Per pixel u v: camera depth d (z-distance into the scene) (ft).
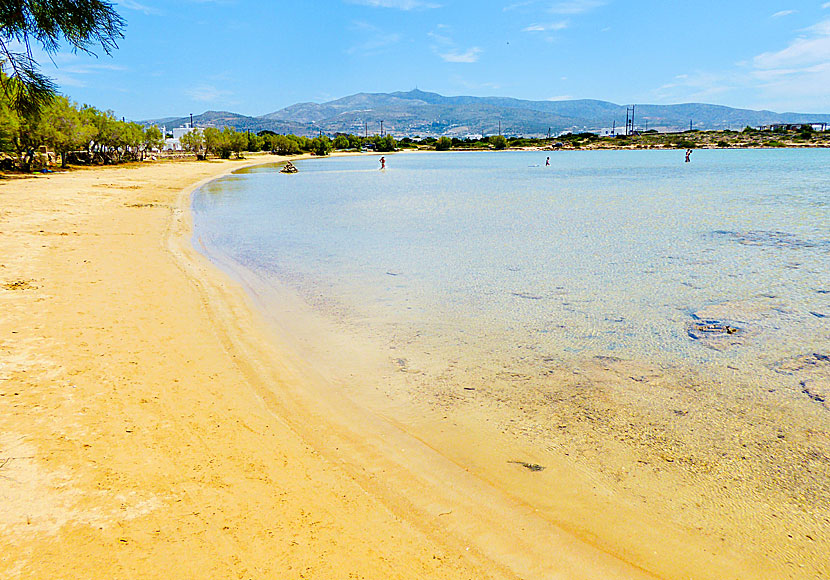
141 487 14.29
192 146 329.72
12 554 11.39
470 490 15.83
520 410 20.97
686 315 32.63
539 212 86.94
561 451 18.08
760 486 16.16
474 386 23.09
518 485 16.17
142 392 20.42
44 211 71.15
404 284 40.47
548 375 24.22
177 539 12.31
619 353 26.78
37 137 142.82
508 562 12.83
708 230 65.92
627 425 19.83
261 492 14.70
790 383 23.27
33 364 22.16
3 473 14.44
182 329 28.25
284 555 12.13
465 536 13.73
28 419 17.57
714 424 19.85
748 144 513.04
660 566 12.94
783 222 71.67
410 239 61.41
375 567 12.09
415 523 14.12
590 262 48.21
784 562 13.10
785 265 45.83
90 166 188.55
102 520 12.76
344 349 27.20
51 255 43.91
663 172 198.70
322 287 39.45
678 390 22.67
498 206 96.32
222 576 11.24
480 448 18.24
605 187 136.26
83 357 23.31
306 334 29.25
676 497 15.65
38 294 32.45
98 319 28.66
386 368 24.91
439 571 12.25
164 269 41.83
